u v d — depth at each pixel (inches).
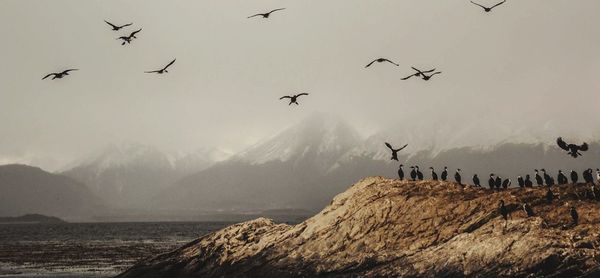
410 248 2150.6
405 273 2084.2
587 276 1849.2
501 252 1982.0
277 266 2298.2
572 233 1985.7
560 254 1907.0
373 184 2465.6
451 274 2012.8
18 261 3848.4
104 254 4313.5
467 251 2038.6
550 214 2091.5
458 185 2379.4
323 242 2292.1
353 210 2348.7
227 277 2351.1
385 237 2215.8
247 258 2368.4
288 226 2476.6
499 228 2073.1
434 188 2368.4
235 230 2506.2
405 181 2450.8
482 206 2181.3
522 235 2006.6
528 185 2365.9
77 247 5103.3
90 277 3061.0
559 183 2340.1
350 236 2269.9
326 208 2438.5
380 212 2293.3
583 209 2073.1
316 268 2231.8
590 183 2223.2
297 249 2314.2
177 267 2492.6
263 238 2418.8
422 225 2202.3
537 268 1909.4
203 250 2491.4
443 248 2091.5
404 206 2281.0
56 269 3390.7
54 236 7549.2
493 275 1946.4
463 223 2156.7
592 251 1899.6
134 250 4694.9
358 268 2169.0
